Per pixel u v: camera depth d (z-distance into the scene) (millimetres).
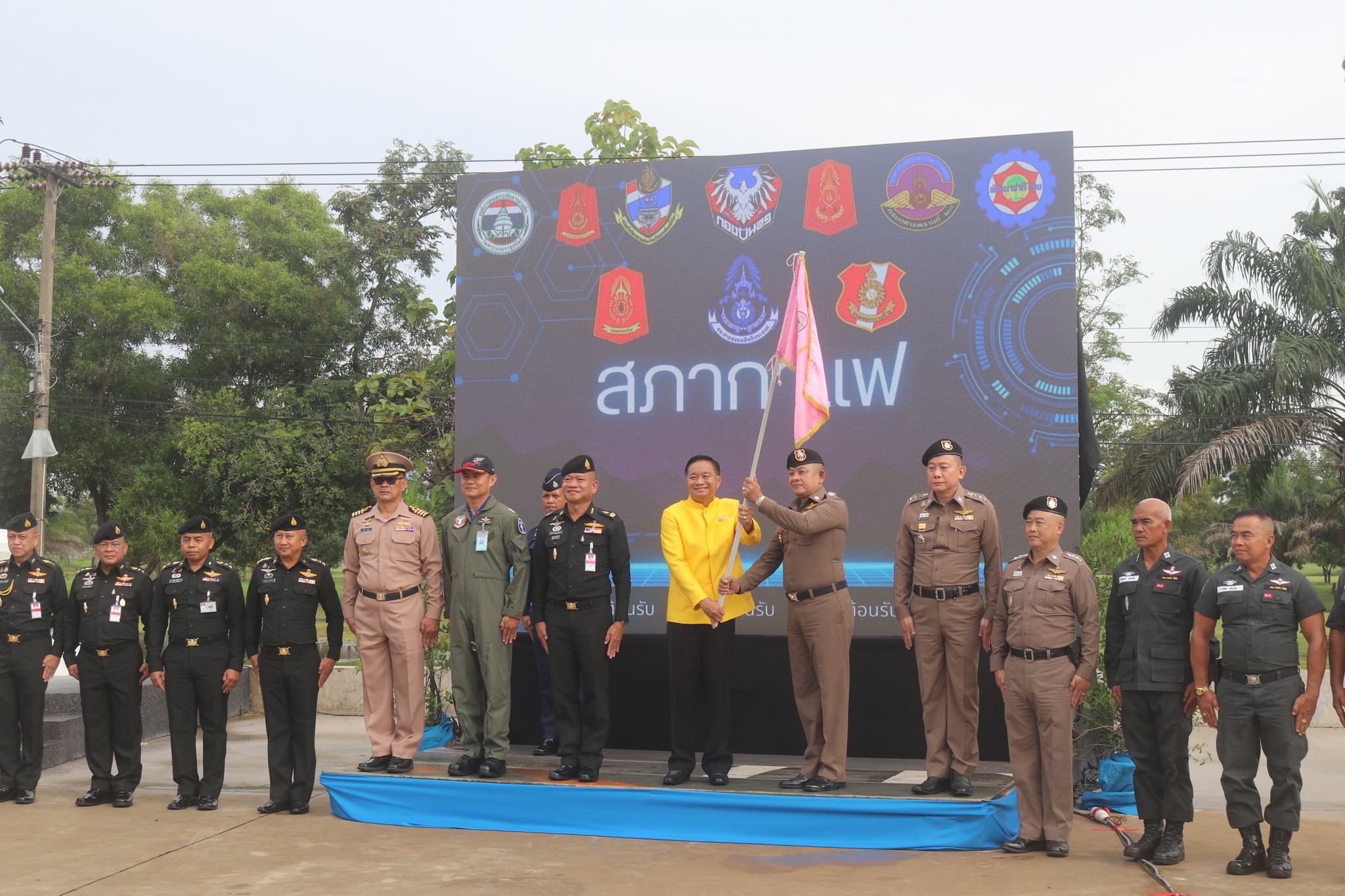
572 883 5035
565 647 6273
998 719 6965
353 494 23219
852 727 7113
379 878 5137
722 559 6180
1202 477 14258
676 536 6234
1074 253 6922
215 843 5844
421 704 6609
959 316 7066
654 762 6938
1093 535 7758
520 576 6453
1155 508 5582
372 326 27188
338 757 8992
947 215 7129
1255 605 5352
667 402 7469
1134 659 5547
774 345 7320
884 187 7242
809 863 5383
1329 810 7250
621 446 7523
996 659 5777
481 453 7750
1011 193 7047
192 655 6719
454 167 27188
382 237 26703
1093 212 22047
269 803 6617
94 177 19516
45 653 7004
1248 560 5402
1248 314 15453
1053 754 5527
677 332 7492
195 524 6715
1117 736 6875
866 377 7176
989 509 5926
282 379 26625
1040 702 5547
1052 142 7004
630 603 7324
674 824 5895
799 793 5820
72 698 9008
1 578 7004
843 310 7238
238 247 26797
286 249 26719
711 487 6254
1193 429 15000
